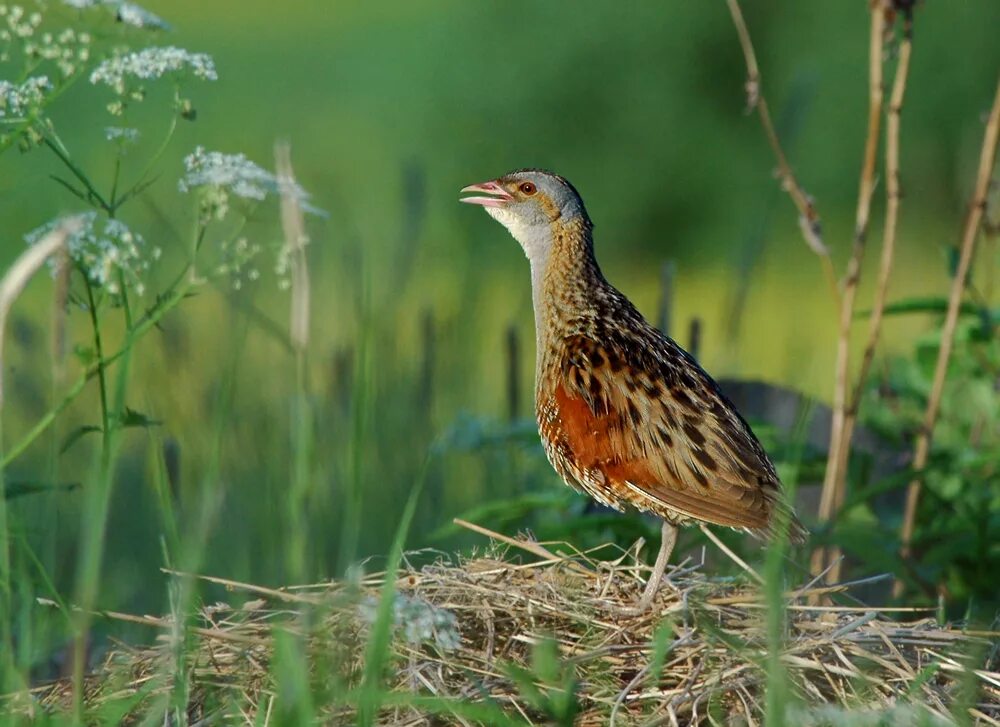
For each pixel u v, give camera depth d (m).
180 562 7.41
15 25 8.20
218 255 8.32
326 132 40.66
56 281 7.07
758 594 8.48
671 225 39.34
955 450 12.30
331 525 11.52
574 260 10.46
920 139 36.47
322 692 6.83
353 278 14.08
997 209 12.38
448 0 49.94
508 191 10.70
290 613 8.27
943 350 11.38
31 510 9.78
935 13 36.12
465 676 7.60
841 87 37.16
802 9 37.94
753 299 26.92
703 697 7.29
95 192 8.16
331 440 12.02
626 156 39.12
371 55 48.38
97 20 8.38
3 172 9.95
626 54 38.94
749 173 38.38
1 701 7.63
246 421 12.47
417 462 12.68
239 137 40.06
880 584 11.47
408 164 14.20
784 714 6.49
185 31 61.81
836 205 37.69
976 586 10.89
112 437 7.07
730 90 38.78
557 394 9.80
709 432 9.28
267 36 59.03
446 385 14.48
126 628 10.09
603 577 8.88
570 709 7.07
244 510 10.66
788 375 14.57
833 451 11.15
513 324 13.14
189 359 13.48
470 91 40.22
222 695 7.56
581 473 9.68
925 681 7.54
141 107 26.42
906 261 35.56
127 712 7.48
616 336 9.95
